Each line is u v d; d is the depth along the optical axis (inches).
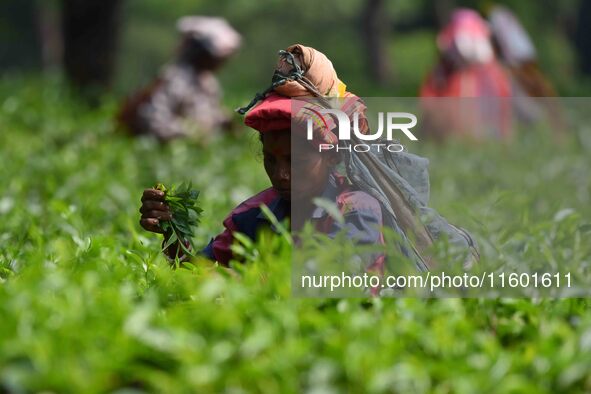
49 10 2751.0
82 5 1211.2
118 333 237.3
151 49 3243.1
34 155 786.2
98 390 224.7
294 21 3302.2
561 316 297.9
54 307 248.1
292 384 231.6
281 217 331.6
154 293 288.0
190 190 340.2
